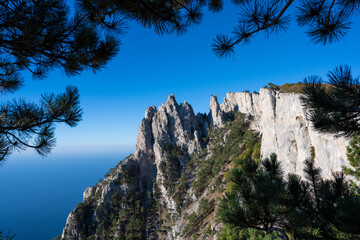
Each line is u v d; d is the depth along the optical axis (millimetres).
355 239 4254
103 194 130375
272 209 5273
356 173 16719
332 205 5672
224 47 5531
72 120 5789
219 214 5789
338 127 3846
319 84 4066
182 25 5648
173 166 141875
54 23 3807
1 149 5055
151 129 161875
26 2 3525
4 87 6707
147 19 5137
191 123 164000
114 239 107562
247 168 6789
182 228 96250
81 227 120188
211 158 127438
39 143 5582
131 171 144750
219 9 6504
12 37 3949
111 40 4754
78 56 4422
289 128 36062
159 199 132750
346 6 4918
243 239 13664
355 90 3496
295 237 5320
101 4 4492
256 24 5082
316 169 7055
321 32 5414
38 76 5398
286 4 4457
